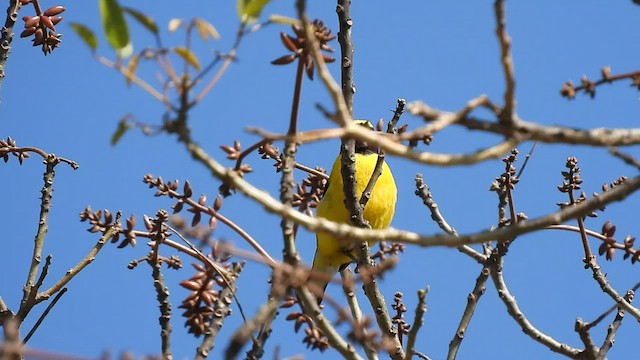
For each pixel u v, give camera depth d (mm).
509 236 6887
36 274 10094
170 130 6352
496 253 10586
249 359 7832
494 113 6379
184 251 8969
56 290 9680
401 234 6945
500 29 6180
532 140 6395
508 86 6238
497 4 6168
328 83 6441
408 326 10578
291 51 7215
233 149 8594
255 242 8664
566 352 9859
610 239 10414
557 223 6863
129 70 6207
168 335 8523
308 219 6891
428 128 6328
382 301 10266
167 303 8672
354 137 6523
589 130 6484
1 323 9422
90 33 6207
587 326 9703
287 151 7523
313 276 6527
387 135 6859
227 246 6539
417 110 6340
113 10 6188
